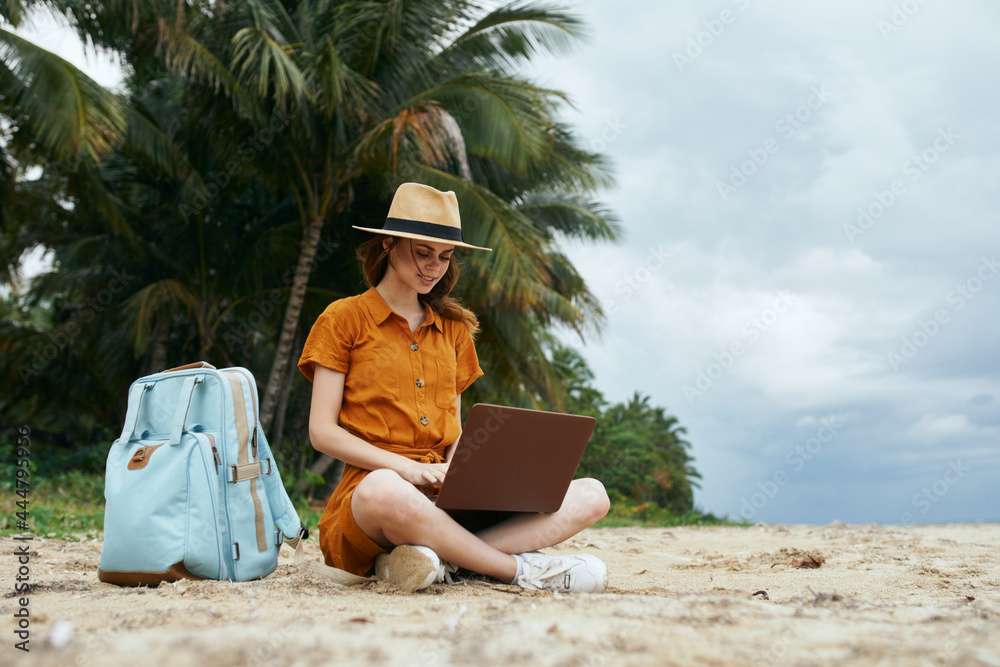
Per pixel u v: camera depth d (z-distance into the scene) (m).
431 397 2.91
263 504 3.13
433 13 10.27
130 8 9.14
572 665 1.48
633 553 5.55
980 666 1.54
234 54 9.72
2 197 10.77
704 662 1.52
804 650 1.63
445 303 3.05
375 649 1.58
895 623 1.95
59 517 6.94
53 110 8.45
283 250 12.16
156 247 12.34
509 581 2.75
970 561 4.72
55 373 13.71
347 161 10.53
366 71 10.44
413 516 2.60
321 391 2.84
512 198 12.97
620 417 29.03
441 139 9.56
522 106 10.34
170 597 2.53
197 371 3.15
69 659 1.56
